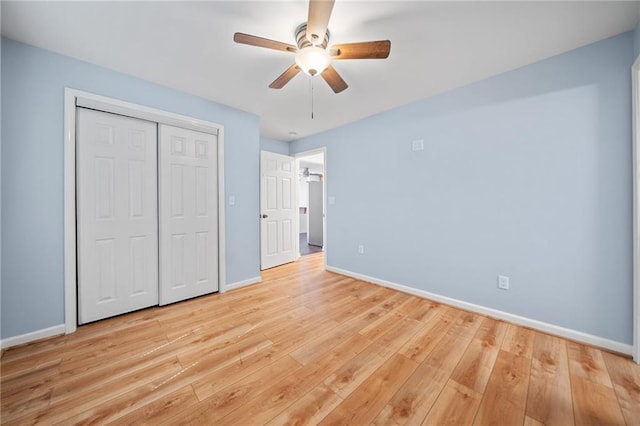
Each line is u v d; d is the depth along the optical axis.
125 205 2.28
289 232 4.41
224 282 2.91
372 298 2.71
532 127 2.03
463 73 2.19
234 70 2.15
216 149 2.85
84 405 1.26
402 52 1.89
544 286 2.00
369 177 3.25
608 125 1.73
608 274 1.75
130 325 2.09
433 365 1.58
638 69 1.57
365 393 1.35
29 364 1.57
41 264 1.86
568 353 1.70
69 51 1.88
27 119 1.80
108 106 2.12
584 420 1.18
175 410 1.23
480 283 2.33
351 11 1.49
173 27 1.63
